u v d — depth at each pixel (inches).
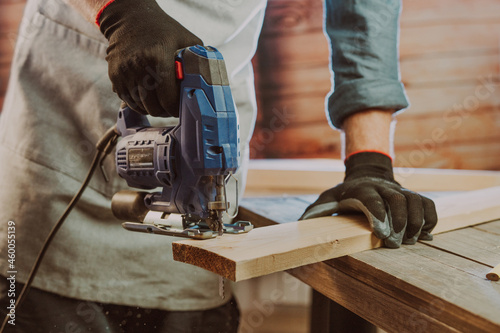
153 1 36.2
